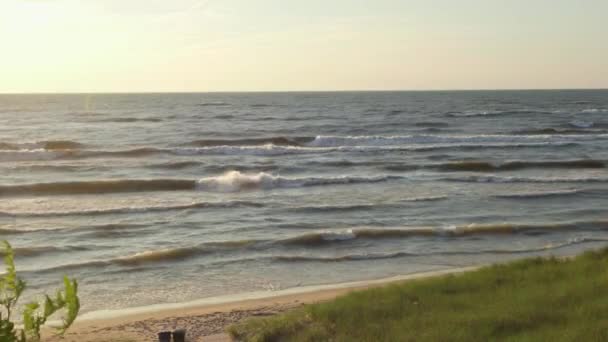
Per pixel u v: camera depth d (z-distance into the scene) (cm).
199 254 1617
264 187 2722
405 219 2062
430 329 839
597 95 18975
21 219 2039
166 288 1340
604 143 4409
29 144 4088
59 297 359
